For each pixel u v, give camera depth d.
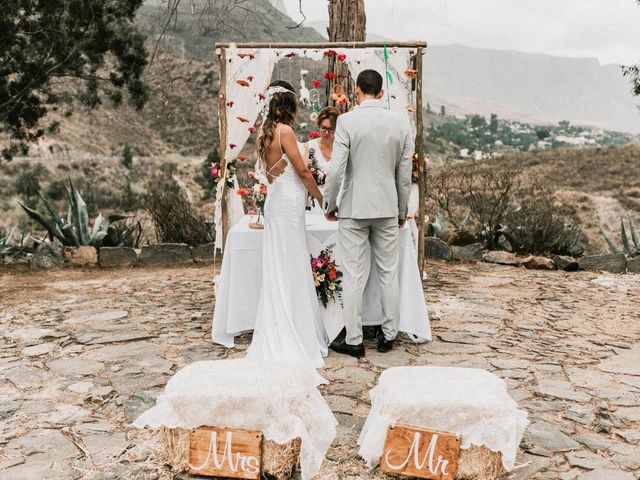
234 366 3.13
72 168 71.25
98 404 3.71
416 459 2.82
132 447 3.15
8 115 12.68
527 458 3.02
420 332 4.94
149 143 100.19
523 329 5.42
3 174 55.66
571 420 3.49
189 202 10.18
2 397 3.81
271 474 2.86
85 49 11.98
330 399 3.77
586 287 7.31
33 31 11.50
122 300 6.66
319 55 5.34
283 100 4.45
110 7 11.84
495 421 2.78
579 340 5.11
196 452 2.85
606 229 29.78
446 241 9.48
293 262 4.47
